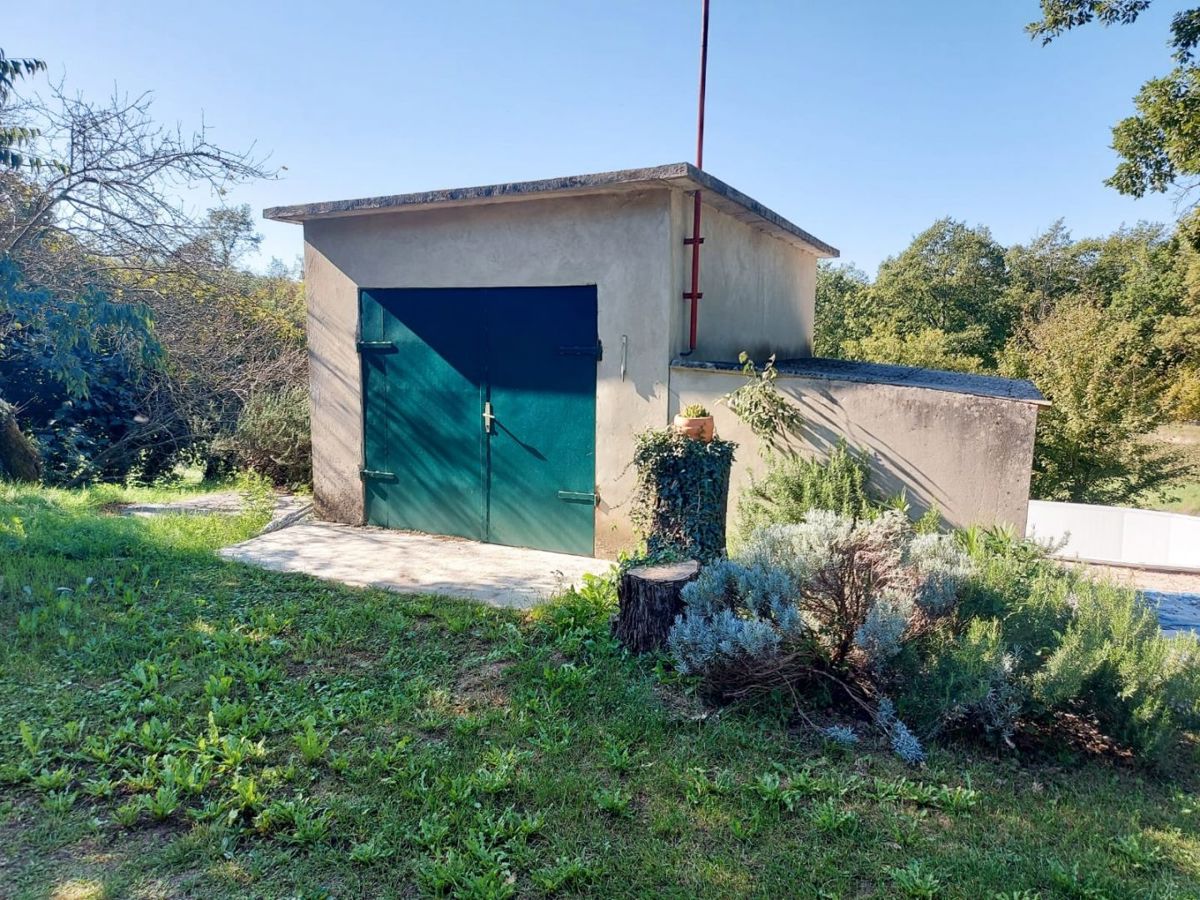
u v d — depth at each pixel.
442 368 6.57
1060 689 2.89
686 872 2.21
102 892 2.10
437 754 2.85
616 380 5.82
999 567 3.61
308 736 2.84
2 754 2.80
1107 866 2.27
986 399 4.85
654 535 4.87
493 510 6.46
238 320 11.23
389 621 4.36
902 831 2.42
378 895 2.10
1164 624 5.02
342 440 7.18
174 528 6.50
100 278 9.16
